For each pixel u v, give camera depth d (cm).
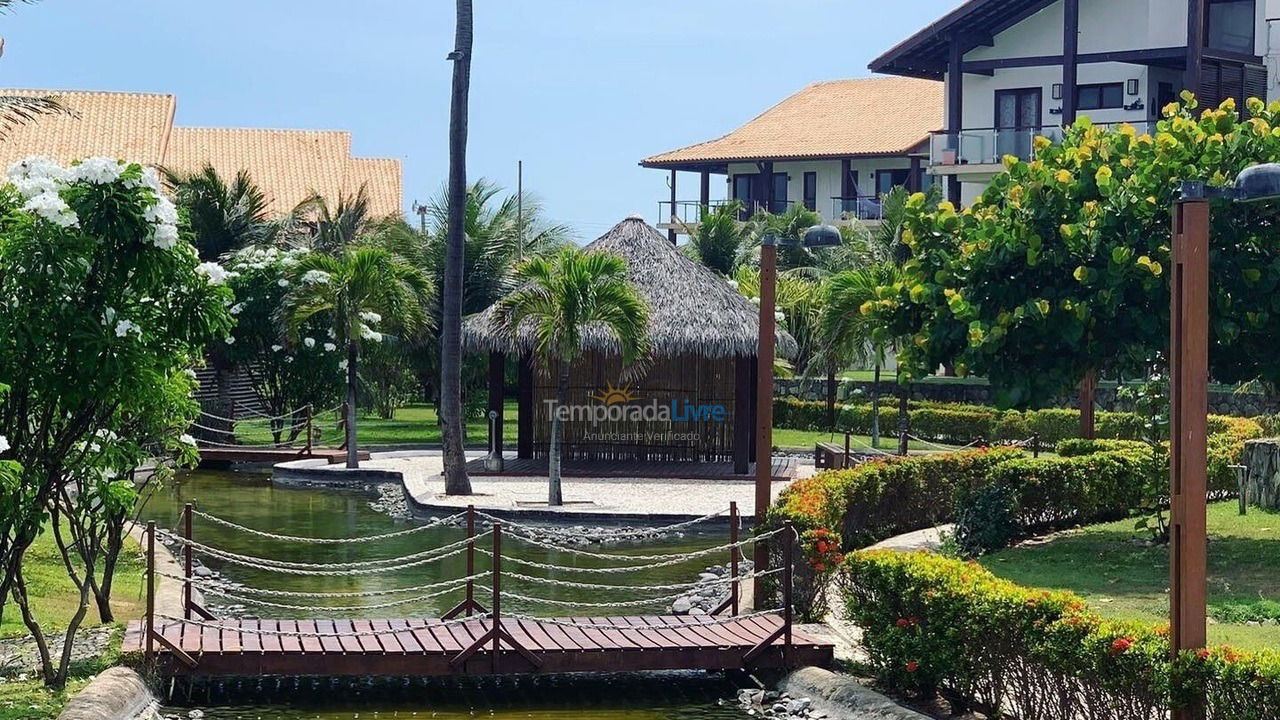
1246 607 1291
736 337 2622
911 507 1920
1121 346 1641
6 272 950
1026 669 966
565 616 1441
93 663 1148
